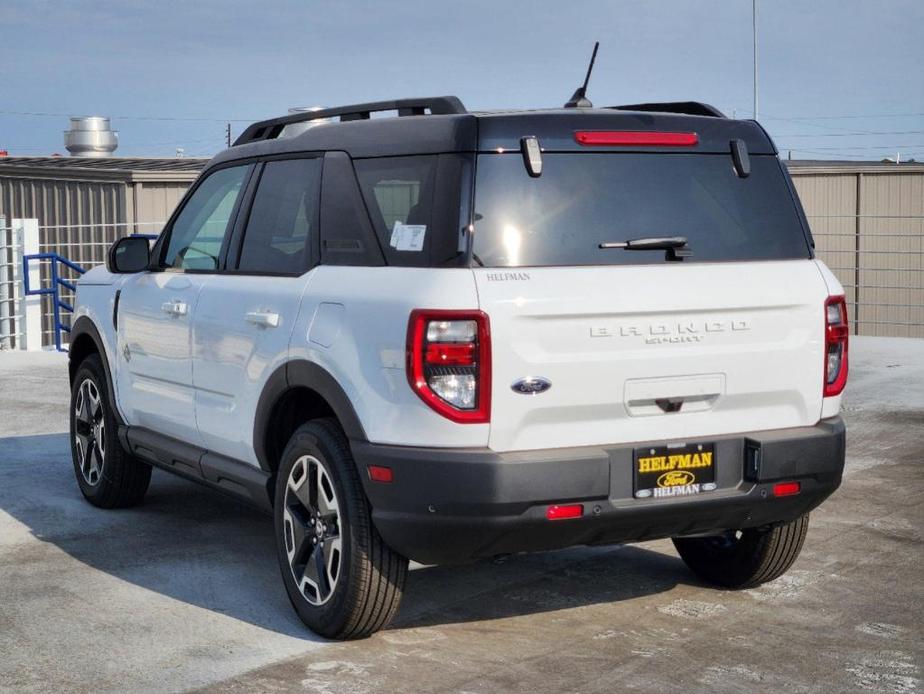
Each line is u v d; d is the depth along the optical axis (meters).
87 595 5.14
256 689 4.07
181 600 5.07
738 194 4.55
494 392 3.99
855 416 9.62
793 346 4.50
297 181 4.95
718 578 5.28
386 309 4.13
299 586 4.68
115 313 6.27
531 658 4.38
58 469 7.75
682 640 4.59
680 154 4.46
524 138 4.18
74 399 6.84
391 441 4.11
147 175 20.08
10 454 8.23
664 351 4.24
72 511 6.65
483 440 4.01
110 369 6.38
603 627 4.74
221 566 5.59
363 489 4.29
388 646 4.50
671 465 4.27
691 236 4.38
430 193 4.17
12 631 4.68
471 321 3.96
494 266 4.06
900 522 6.41
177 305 5.56
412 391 4.02
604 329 4.12
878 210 23.73
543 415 4.08
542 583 5.33
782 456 4.41
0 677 4.20
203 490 7.17
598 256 4.20
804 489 4.50
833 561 5.69
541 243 4.13
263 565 5.61
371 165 4.49
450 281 4.00
